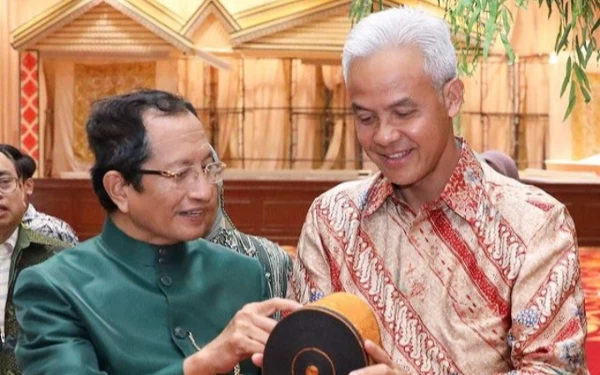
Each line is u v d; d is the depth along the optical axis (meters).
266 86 15.73
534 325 1.78
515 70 15.52
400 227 1.94
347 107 15.71
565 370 1.75
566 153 15.24
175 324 2.00
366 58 1.76
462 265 1.87
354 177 12.93
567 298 1.80
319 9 13.81
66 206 11.37
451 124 1.88
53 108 15.43
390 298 1.91
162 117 1.95
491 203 1.88
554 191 11.38
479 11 3.10
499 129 15.67
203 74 15.71
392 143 1.78
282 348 1.50
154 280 2.02
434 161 1.82
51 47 14.06
